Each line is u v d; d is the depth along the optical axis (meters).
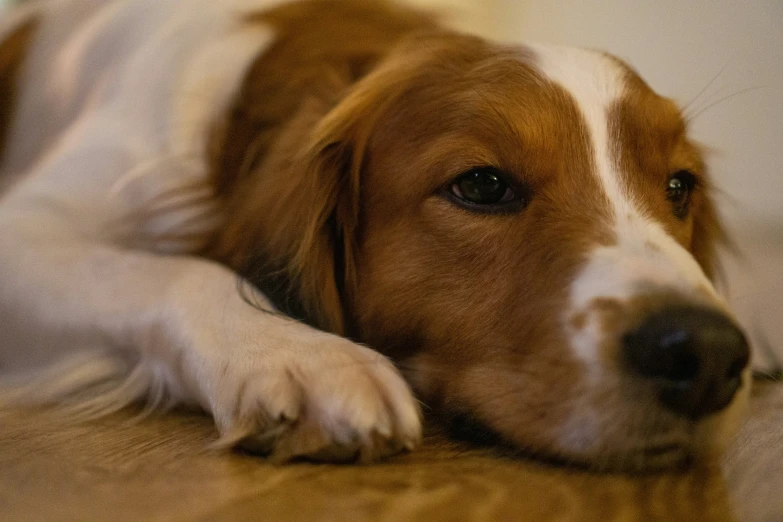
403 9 0.51
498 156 0.38
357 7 0.50
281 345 0.35
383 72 0.42
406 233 0.39
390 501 0.30
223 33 0.50
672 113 0.41
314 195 0.41
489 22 0.86
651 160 0.40
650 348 0.33
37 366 0.42
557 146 0.38
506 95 0.39
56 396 0.40
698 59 0.90
